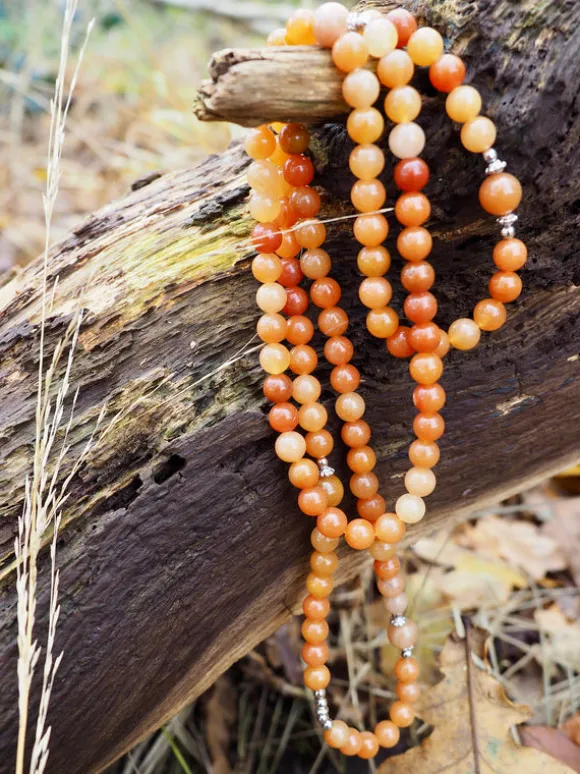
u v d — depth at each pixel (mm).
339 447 293
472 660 320
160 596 274
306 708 373
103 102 674
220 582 283
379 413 292
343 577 321
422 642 377
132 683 276
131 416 274
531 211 263
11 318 295
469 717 310
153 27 794
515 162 256
